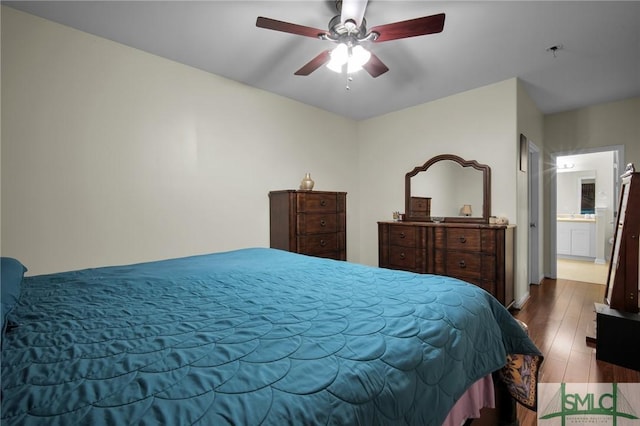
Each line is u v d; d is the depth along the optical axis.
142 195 2.53
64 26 2.16
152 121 2.58
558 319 2.87
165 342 0.81
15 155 1.99
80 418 0.52
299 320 0.98
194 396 0.59
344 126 4.36
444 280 1.45
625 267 2.17
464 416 1.08
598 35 2.28
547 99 3.70
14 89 1.98
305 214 3.19
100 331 0.89
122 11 2.01
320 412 0.59
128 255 2.46
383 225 3.73
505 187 3.13
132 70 2.47
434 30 1.72
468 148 3.39
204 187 2.90
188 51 2.53
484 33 2.24
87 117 2.26
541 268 4.30
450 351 0.95
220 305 1.13
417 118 3.87
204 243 2.91
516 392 1.34
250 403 0.58
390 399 0.71
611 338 2.06
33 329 0.90
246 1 1.91
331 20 1.94
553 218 4.41
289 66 2.80
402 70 2.87
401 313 1.03
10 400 0.56
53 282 1.44
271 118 3.45
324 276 1.57
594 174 5.99
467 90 3.38
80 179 2.23
